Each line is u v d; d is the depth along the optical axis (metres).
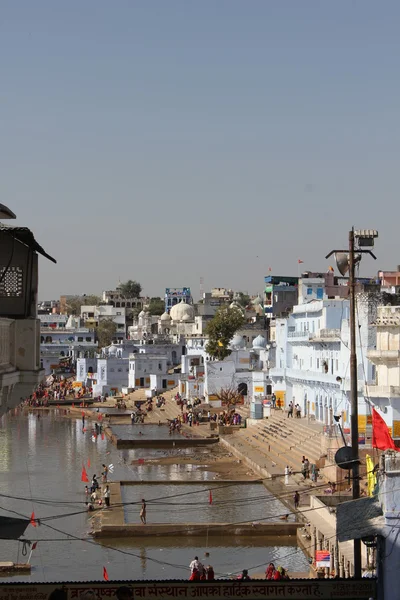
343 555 39.94
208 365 131.25
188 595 29.16
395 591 29.45
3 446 102.31
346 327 81.94
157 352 176.75
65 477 78.31
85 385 179.62
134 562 50.25
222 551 52.91
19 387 29.73
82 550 52.81
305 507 60.12
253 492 69.06
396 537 29.80
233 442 97.50
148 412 139.38
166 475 78.75
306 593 29.42
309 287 137.25
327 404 88.25
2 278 30.06
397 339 68.31
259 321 176.38
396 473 29.91
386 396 64.69
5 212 29.11
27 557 51.12
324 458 71.56
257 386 117.75
